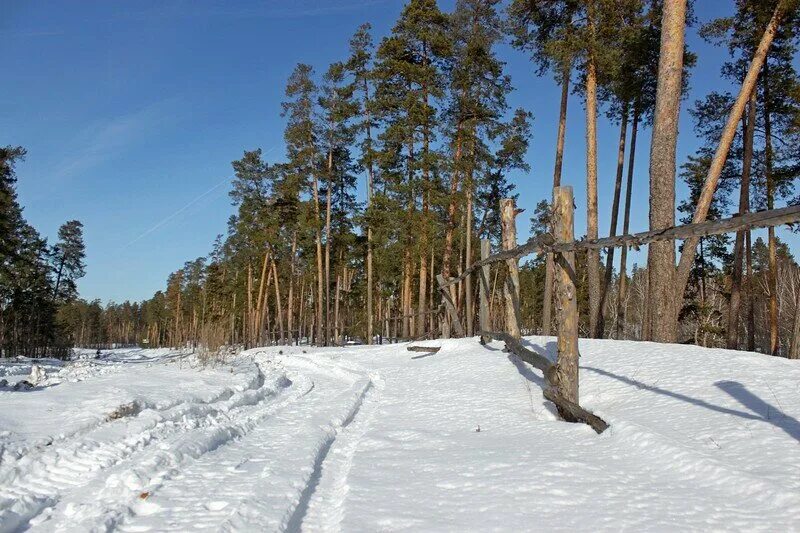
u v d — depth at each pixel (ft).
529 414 22.52
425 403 27.04
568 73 54.19
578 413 19.36
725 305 114.83
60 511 12.41
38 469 15.15
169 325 258.57
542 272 137.08
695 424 16.96
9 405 22.85
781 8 37.22
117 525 11.21
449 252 75.46
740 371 22.54
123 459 16.42
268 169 115.85
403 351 53.31
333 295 139.33
